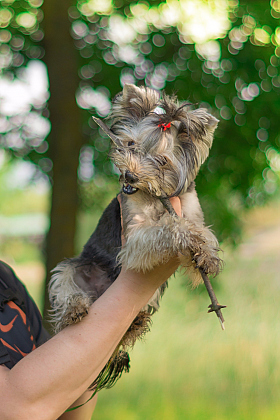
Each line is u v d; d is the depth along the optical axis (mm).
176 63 6219
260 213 11859
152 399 5930
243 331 7445
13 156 6504
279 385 6043
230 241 6715
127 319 1616
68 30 6141
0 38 6457
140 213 2342
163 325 8172
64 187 6117
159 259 1790
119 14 6457
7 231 13438
